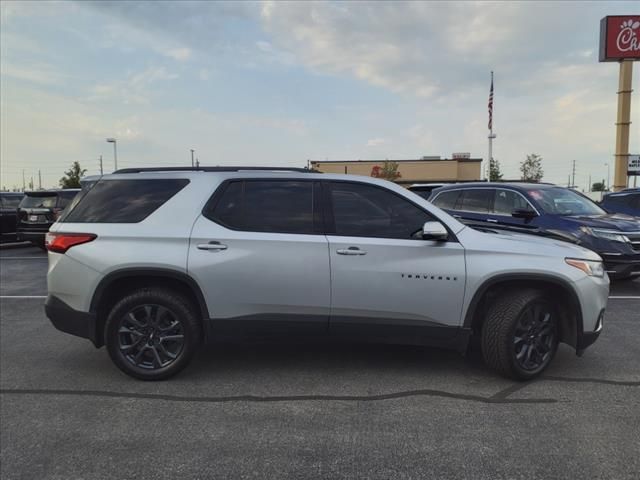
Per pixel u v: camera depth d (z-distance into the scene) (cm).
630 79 2550
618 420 348
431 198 1013
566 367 452
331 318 412
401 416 355
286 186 429
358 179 431
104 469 292
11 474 288
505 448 311
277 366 457
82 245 417
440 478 280
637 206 1066
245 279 408
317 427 340
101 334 427
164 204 427
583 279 416
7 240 1463
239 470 289
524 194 848
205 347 511
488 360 418
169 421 351
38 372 448
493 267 406
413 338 416
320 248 408
